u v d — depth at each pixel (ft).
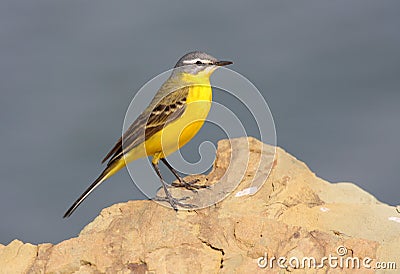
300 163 50.47
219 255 40.40
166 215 42.73
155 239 41.14
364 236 41.39
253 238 40.55
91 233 42.68
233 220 41.78
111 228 42.47
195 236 41.16
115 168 46.78
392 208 44.06
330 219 42.88
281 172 48.42
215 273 39.68
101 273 40.52
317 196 46.06
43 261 41.60
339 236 41.19
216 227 41.37
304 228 41.19
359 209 43.73
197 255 40.19
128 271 40.09
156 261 39.93
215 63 47.67
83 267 41.04
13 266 41.91
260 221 41.04
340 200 47.73
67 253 41.37
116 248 41.14
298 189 45.50
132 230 41.96
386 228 41.91
